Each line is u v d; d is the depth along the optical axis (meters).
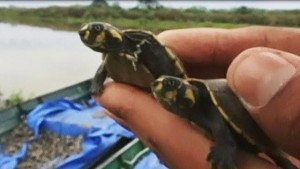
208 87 0.13
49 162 0.42
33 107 0.50
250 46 0.16
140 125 0.13
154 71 0.15
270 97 0.11
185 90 0.12
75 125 0.46
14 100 0.67
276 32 0.16
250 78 0.11
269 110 0.11
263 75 0.11
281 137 0.11
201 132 0.12
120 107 0.14
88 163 0.40
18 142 0.45
